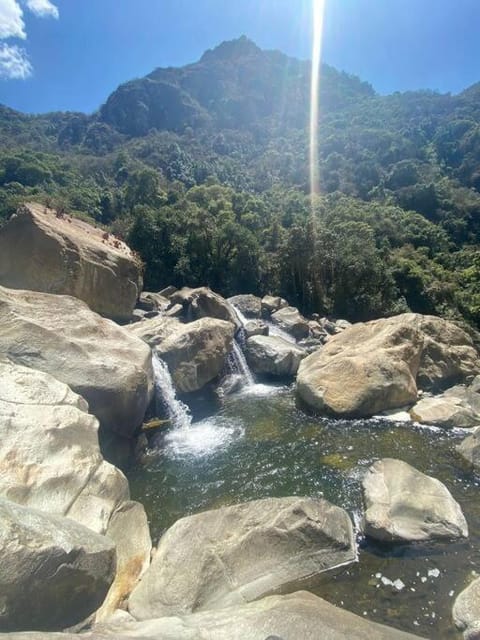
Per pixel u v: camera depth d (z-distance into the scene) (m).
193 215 42.12
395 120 127.00
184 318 19.84
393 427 12.13
